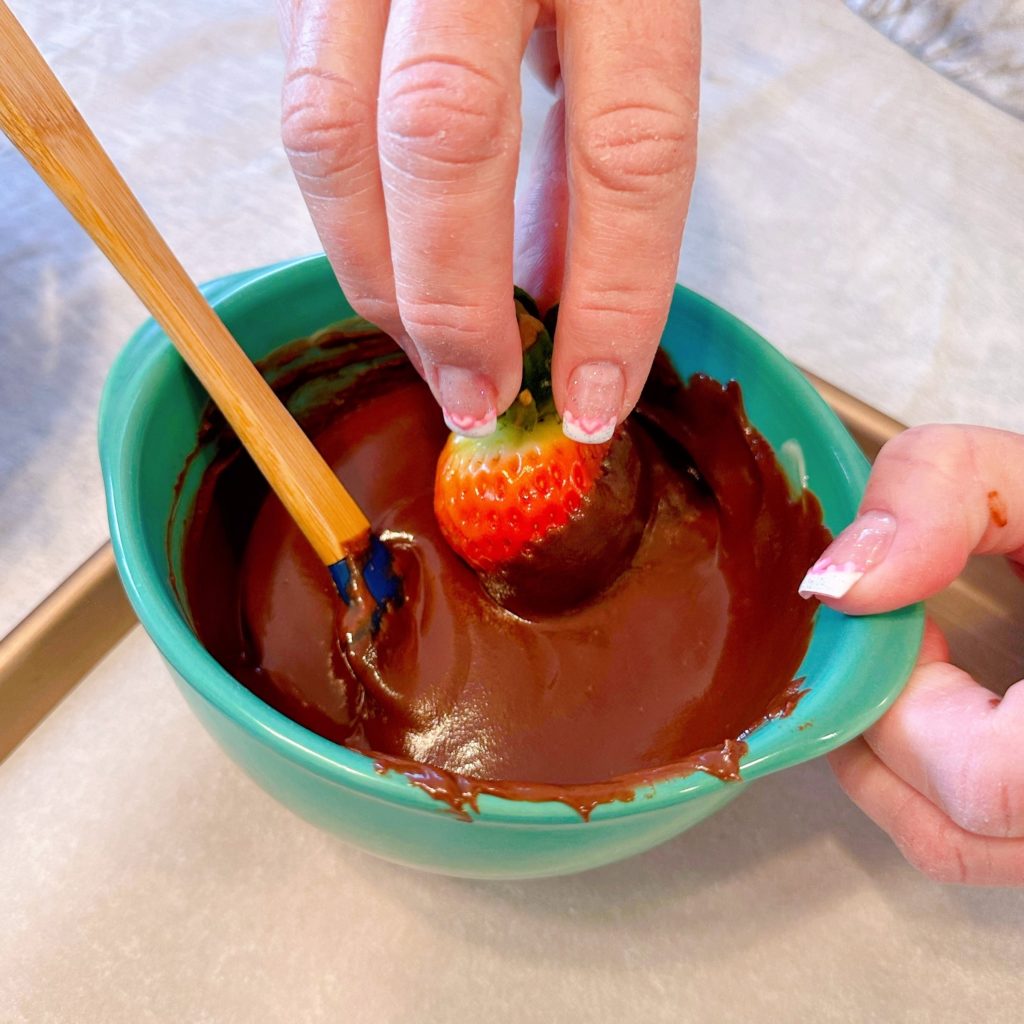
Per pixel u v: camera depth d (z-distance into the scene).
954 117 0.43
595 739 0.26
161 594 0.22
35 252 0.37
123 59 0.43
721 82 0.44
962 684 0.24
